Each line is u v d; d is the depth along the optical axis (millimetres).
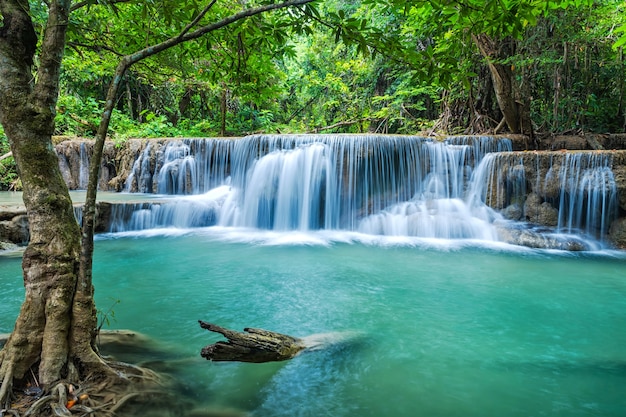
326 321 4434
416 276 6340
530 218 9188
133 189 13547
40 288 2469
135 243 8672
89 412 2291
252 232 10312
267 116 21469
